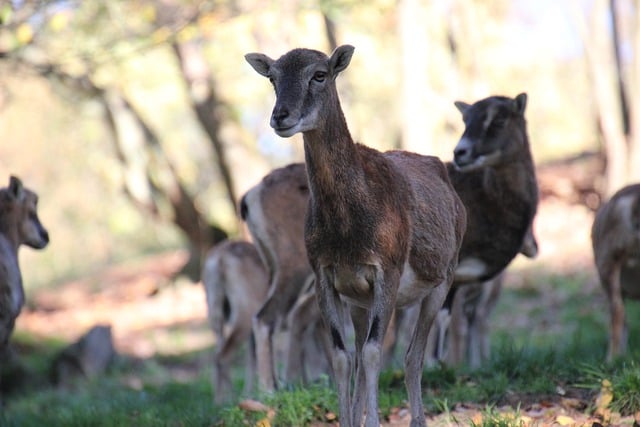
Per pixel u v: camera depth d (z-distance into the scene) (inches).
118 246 1738.4
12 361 661.3
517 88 1494.8
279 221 411.5
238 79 1076.5
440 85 1137.4
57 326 985.5
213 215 1236.5
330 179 261.9
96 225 1632.6
